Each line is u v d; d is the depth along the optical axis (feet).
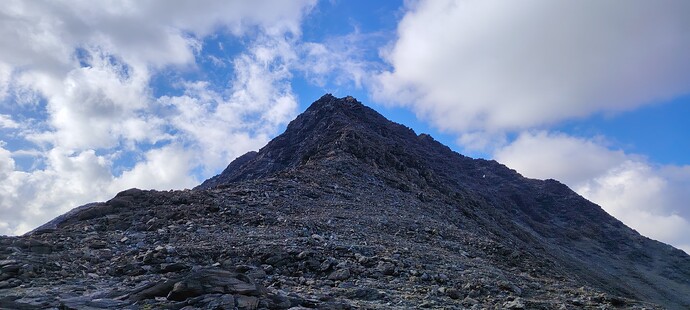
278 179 144.97
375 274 63.21
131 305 38.93
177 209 95.25
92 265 57.31
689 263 429.38
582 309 59.57
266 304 40.50
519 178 586.04
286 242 74.02
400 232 104.58
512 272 87.10
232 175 348.59
